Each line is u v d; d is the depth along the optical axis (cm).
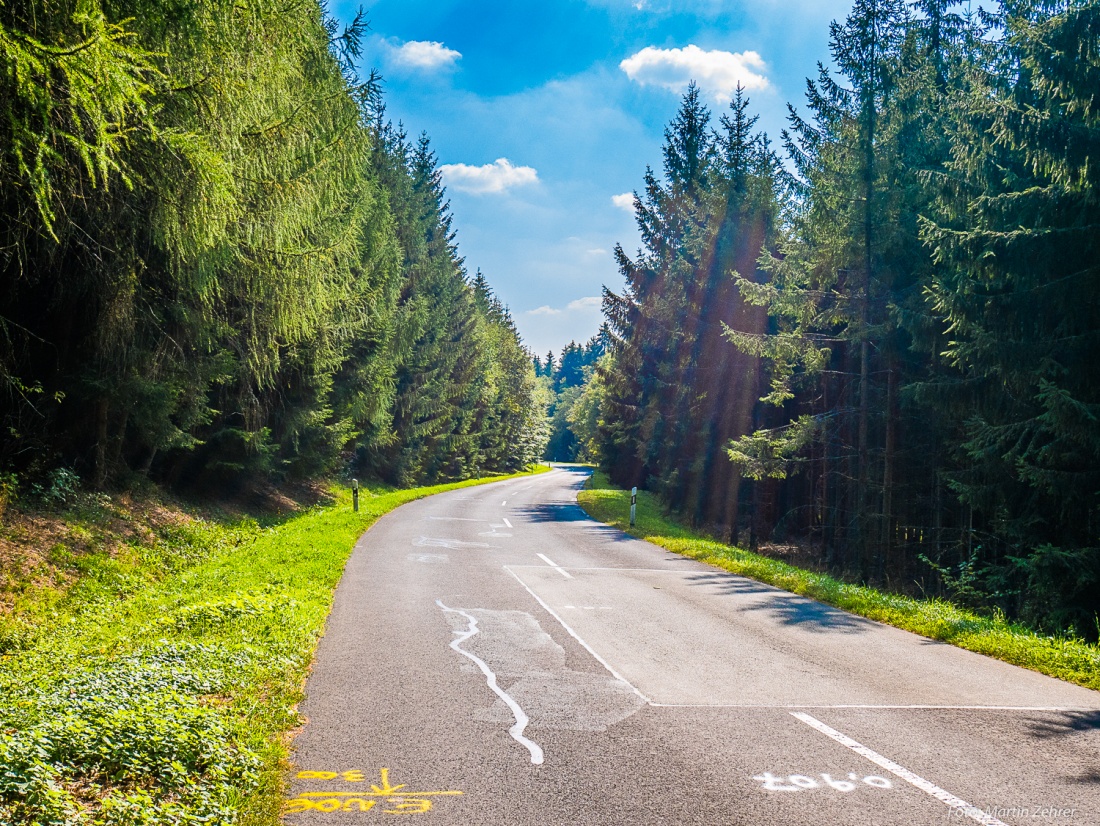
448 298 5047
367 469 4375
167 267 1271
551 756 550
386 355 3212
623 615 1096
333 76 1311
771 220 3019
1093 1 1221
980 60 1991
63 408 1516
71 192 966
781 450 2305
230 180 966
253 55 1029
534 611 1116
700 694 711
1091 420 1275
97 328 1358
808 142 2256
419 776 511
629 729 611
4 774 412
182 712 553
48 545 1219
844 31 2142
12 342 1298
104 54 640
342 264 1730
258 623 927
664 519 3269
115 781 464
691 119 3816
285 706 636
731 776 516
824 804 472
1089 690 742
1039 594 1395
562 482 6588
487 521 2661
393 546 1889
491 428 7731
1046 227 1385
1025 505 1592
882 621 1096
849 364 2528
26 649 856
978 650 905
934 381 1702
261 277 1475
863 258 2072
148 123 787
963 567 1638
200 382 1691
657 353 3934
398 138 4216
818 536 3080
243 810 443
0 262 1150
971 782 508
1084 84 1245
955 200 1594
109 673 654
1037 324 1467
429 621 1037
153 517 1669
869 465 2322
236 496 2342
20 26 746
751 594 1305
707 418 3086
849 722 633
